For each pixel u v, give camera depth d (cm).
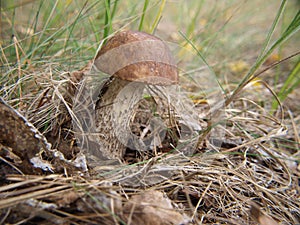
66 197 12
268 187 17
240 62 35
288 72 33
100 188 13
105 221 12
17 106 17
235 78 31
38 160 14
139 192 14
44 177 13
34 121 17
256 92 28
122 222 11
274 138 21
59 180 13
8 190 12
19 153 13
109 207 12
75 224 12
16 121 13
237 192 16
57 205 12
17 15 26
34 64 19
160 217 12
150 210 12
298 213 16
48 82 17
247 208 15
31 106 17
